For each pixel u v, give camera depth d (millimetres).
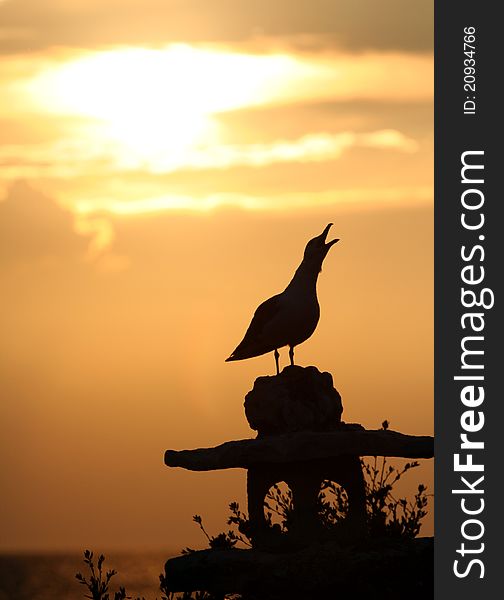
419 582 17219
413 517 18328
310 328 18359
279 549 17875
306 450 17281
